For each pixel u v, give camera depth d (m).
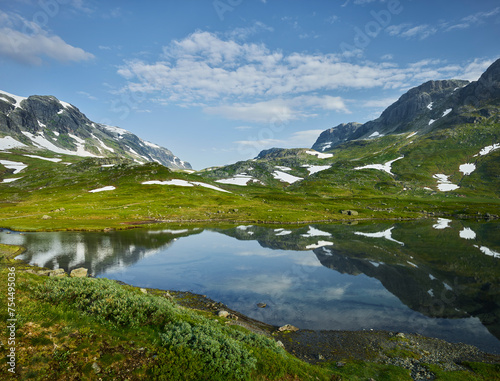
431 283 41.44
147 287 37.56
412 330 27.14
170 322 16.28
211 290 37.28
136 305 16.80
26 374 10.73
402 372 19.03
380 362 20.58
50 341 12.62
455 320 29.53
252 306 32.06
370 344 23.73
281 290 37.59
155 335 15.02
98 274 41.94
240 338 17.80
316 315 29.95
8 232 75.06
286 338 24.22
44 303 15.20
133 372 12.36
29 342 12.10
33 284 17.14
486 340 25.42
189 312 20.56
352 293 36.81
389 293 37.12
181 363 13.34
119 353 13.11
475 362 21.06
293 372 15.68
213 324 19.06
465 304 33.75
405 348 23.20
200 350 14.38
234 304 32.50
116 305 16.44
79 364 12.00
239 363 14.35
